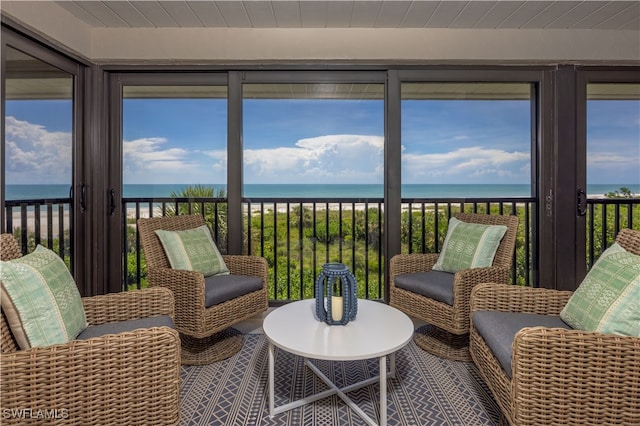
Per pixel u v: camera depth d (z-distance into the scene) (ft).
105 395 3.95
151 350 4.19
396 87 9.47
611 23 8.92
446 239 8.85
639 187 9.89
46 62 8.01
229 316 7.54
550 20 8.75
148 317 5.82
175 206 10.18
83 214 9.24
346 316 5.82
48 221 8.33
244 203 10.30
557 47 9.21
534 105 9.81
